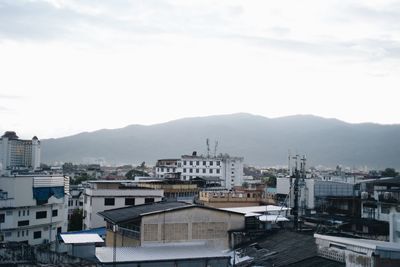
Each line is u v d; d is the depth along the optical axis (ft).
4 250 114.32
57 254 114.73
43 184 259.19
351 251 112.68
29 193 250.57
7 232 239.71
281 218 169.58
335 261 116.88
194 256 127.85
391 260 104.94
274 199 283.79
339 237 122.42
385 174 552.00
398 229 150.61
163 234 149.07
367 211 213.46
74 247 124.36
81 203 376.48
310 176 409.90
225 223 155.84
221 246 154.10
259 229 158.81
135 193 273.75
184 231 151.23
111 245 165.99
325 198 249.75
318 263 117.39
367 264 107.14
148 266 121.29
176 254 130.82
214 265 126.93
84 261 114.83
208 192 291.38
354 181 372.58
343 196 254.06
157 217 148.97
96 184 294.66
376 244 110.83
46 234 261.03
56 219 268.00
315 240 127.44
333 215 219.61
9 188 243.19
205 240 152.97
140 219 147.43
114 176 648.79
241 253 142.20
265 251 137.49
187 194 346.54
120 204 270.67
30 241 251.60
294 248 132.57
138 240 148.46
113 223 159.12
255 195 293.64
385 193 216.74
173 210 150.61
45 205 259.19
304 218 199.72
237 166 597.52
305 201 257.14
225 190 335.47
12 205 241.35
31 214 252.21
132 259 122.21
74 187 408.26
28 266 111.24
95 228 253.44
